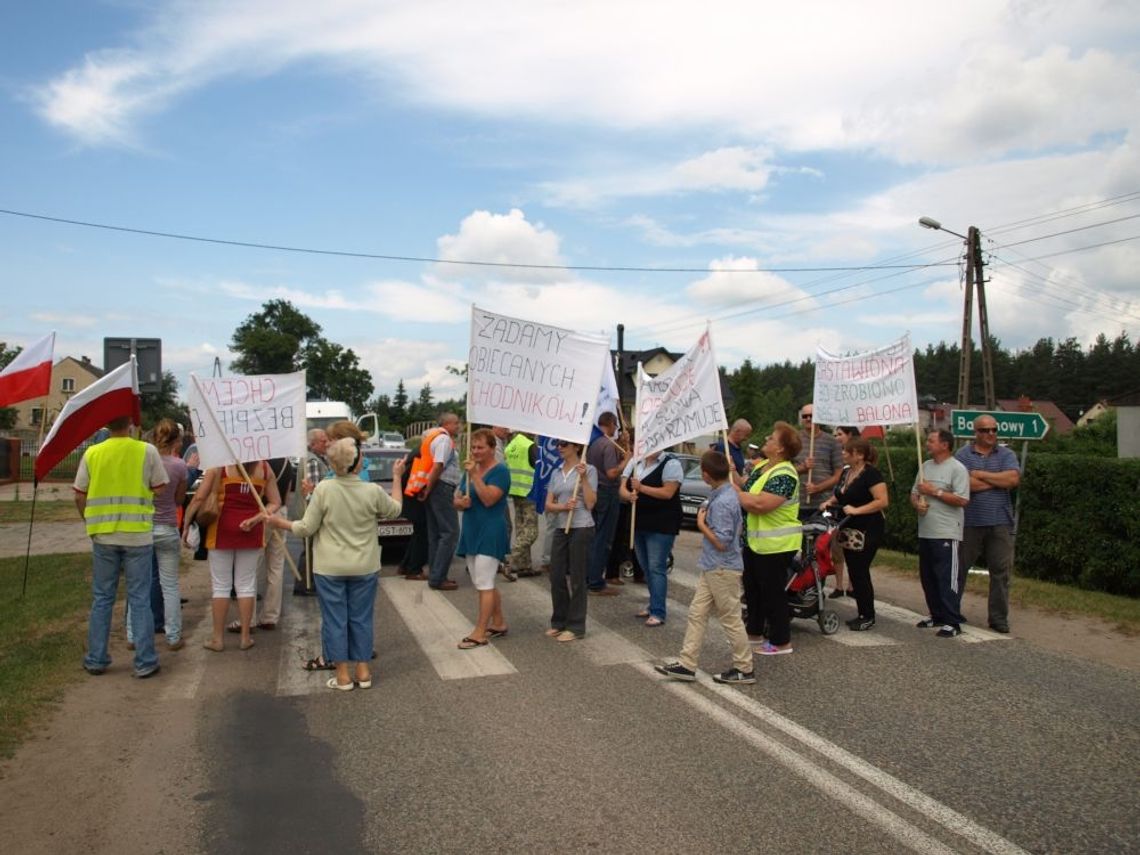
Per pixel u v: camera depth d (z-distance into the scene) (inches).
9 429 1632.6
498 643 294.7
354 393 3208.7
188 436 613.6
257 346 2997.0
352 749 197.0
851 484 320.5
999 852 149.0
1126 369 3582.7
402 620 331.3
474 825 158.9
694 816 161.8
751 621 300.5
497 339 300.8
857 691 240.2
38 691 233.9
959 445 543.8
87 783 177.9
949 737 203.9
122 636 299.9
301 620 335.6
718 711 221.8
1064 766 186.7
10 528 663.8
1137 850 150.0
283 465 331.9
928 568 317.7
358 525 243.8
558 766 185.8
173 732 208.4
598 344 309.0
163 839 154.0
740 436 390.0
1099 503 392.2
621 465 388.2
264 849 150.4
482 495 285.3
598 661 271.0
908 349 351.9
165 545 282.0
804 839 152.9
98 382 297.0
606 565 415.5
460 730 208.7
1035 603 363.3
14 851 148.9
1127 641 305.6
